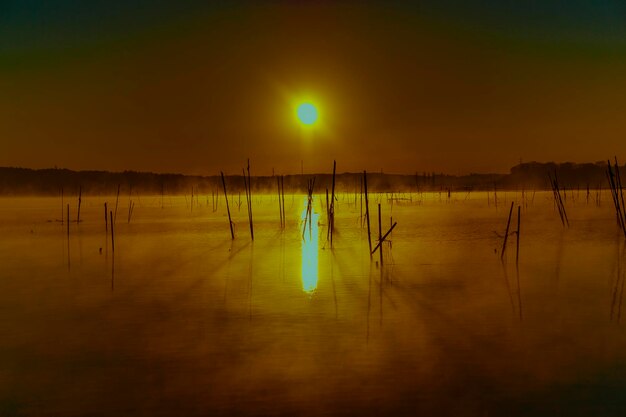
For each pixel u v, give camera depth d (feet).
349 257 82.69
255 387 34.81
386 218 155.84
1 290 61.67
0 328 47.29
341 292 58.80
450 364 37.99
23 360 39.83
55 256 86.89
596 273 68.80
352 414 31.40
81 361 39.50
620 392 33.81
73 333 45.68
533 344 41.81
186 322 48.37
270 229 127.75
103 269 74.54
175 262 79.71
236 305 53.72
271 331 45.44
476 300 55.21
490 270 70.85
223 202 282.15
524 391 34.01
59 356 40.50
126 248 95.76
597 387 34.42
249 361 38.93
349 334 44.45
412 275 67.77
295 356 39.75
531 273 68.74
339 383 35.14
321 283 63.52
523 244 95.76
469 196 313.12
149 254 88.22
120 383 35.76
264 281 64.95
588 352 40.14
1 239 110.11
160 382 35.73
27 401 33.53
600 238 103.76
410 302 54.29
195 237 112.27
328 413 31.48
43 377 36.91
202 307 53.16
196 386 35.06
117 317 50.19
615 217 151.23
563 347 41.14
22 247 97.91
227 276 68.28
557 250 88.33
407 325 46.68
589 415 31.24
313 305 53.42
